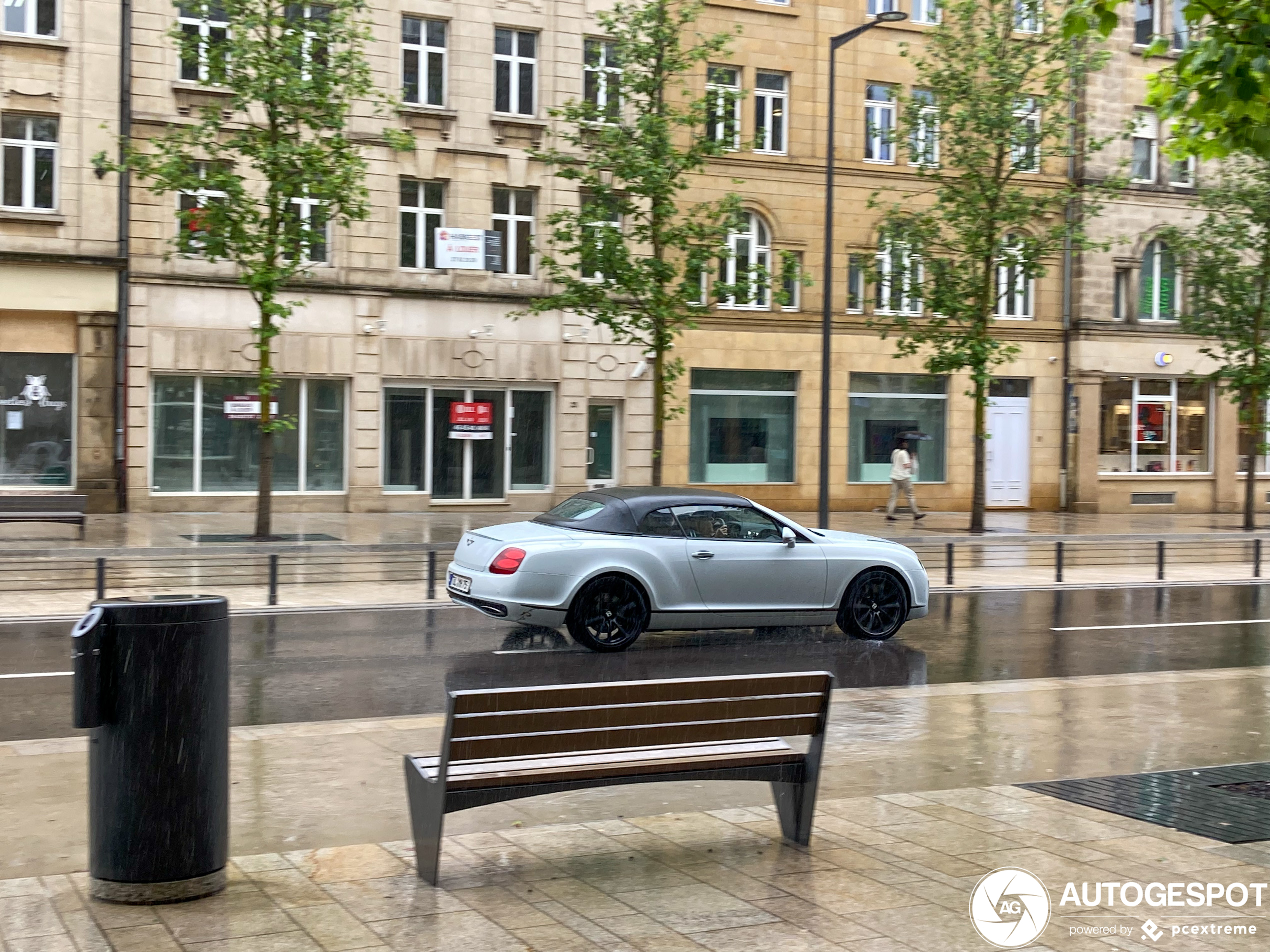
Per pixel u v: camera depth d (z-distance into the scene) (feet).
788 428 112.57
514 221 102.01
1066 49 89.35
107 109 88.74
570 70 102.37
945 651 43.06
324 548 71.36
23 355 88.02
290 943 15.19
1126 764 25.98
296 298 94.38
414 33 98.48
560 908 16.62
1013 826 20.77
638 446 106.32
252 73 76.02
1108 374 122.42
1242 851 19.45
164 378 92.02
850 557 44.52
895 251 94.53
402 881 17.70
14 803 22.15
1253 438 105.29
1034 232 118.21
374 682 35.42
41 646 40.01
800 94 110.32
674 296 79.97
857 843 19.80
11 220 86.53
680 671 37.68
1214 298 116.37
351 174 71.72
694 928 15.93
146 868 16.43
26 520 70.69
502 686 34.78
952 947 15.37
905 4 114.21
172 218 90.79
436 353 98.94
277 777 24.30
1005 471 121.49
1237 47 24.66
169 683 16.53
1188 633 48.70
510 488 102.83
